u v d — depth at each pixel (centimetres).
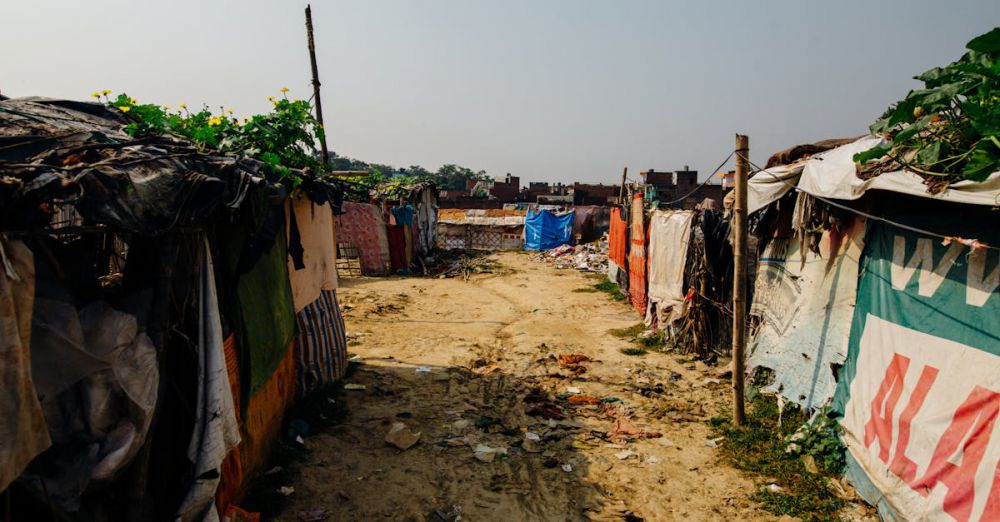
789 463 627
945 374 479
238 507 467
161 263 348
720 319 1020
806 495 561
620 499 564
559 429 731
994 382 429
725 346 1009
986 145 373
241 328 497
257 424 560
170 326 364
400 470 612
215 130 564
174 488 384
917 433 491
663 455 657
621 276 1812
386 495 561
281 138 641
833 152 638
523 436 709
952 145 426
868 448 562
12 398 243
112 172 294
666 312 1175
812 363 715
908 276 548
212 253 439
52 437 296
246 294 512
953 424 457
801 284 772
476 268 2475
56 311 290
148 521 348
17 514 279
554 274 2350
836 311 680
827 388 675
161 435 377
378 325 1289
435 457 645
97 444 309
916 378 511
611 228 2061
